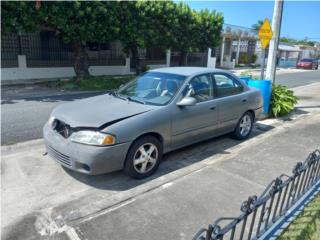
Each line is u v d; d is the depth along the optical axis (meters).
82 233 2.69
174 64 24.12
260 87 7.21
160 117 3.88
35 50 15.35
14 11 10.66
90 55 17.88
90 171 3.38
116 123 3.49
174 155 4.76
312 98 11.11
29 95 10.62
